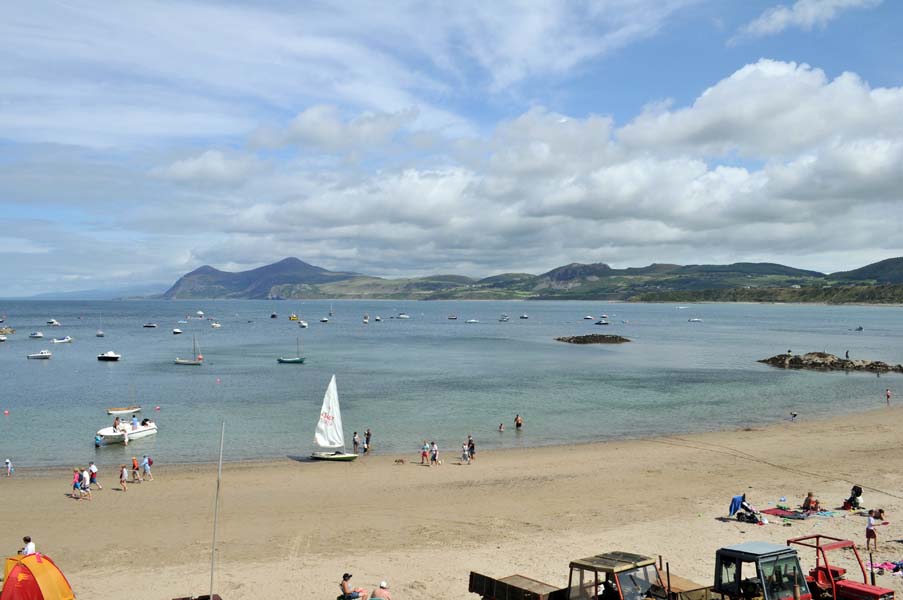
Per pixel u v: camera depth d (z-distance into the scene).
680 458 53.03
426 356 153.12
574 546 32.34
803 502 39.94
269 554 31.83
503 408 81.56
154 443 62.41
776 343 191.88
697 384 104.19
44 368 129.88
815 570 24.22
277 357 150.00
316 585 27.92
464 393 93.94
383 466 52.06
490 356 153.00
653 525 35.66
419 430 68.31
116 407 83.12
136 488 45.19
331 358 148.00
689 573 28.22
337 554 31.73
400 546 32.78
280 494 43.03
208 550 32.47
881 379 111.00
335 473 49.50
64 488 45.41
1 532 35.56
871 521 31.19
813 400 88.31
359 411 79.50
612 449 57.50
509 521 36.78
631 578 21.19
